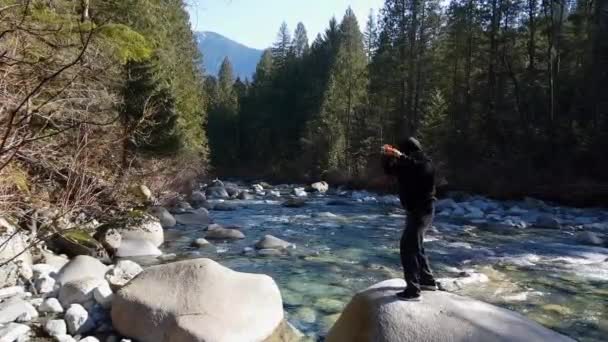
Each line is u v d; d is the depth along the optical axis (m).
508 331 4.28
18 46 3.66
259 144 58.97
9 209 5.28
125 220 9.58
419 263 4.87
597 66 26.33
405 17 39.19
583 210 19.83
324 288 7.95
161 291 5.50
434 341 4.21
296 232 13.78
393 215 18.31
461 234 13.89
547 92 30.31
